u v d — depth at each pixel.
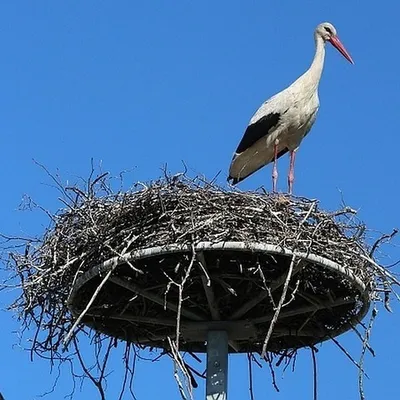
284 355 15.73
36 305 14.57
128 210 13.80
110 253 13.71
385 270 14.16
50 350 14.80
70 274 14.26
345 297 14.46
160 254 13.29
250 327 14.73
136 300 14.71
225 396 14.30
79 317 13.17
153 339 15.52
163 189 13.77
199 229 13.20
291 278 14.00
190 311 14.60
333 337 15.26
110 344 15.49
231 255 13.61
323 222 13.83
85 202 14.34
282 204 13.82
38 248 14.73
